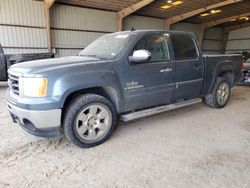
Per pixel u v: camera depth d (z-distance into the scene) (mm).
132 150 2934
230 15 18391
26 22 11242
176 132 3559
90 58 3266
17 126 3809
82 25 13383
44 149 2959
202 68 4203
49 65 2789
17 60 8000
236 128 3748
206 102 4910
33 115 2562
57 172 2418
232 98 6109
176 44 3801
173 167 2516
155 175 2361
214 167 2516
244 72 7656
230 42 23812
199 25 21188
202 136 3404
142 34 3393
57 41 12602
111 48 3395
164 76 3584
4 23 10617
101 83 2902
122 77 3115
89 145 2982
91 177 2332
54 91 2598
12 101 2818
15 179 2287
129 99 3258
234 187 2152
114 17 14734
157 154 2824
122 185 2197
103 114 3076
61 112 2680
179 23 19328
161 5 14273
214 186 2170
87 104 2893
